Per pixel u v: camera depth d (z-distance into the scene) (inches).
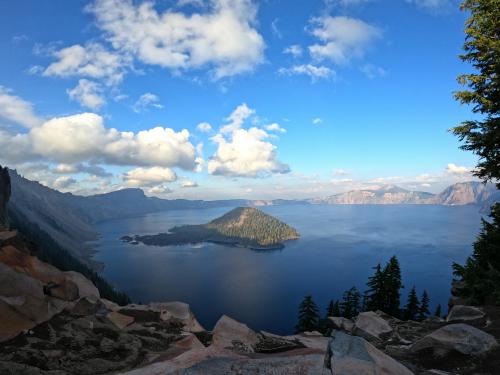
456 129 530.9
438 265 6505.9
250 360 274.1
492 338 394.9
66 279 476.7
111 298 3892.7
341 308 2106.3
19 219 6712.6
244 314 4815.5
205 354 331.3
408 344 505.0
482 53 528.4
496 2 499.5
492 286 543.2
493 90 510.6
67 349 348.5
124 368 332.2
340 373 238.4
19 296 386.3
